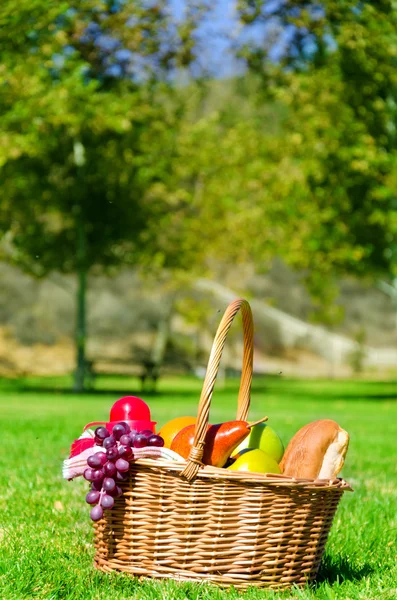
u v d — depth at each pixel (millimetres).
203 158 21453
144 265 22422
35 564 3453
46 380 28797
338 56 18594
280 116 22359
